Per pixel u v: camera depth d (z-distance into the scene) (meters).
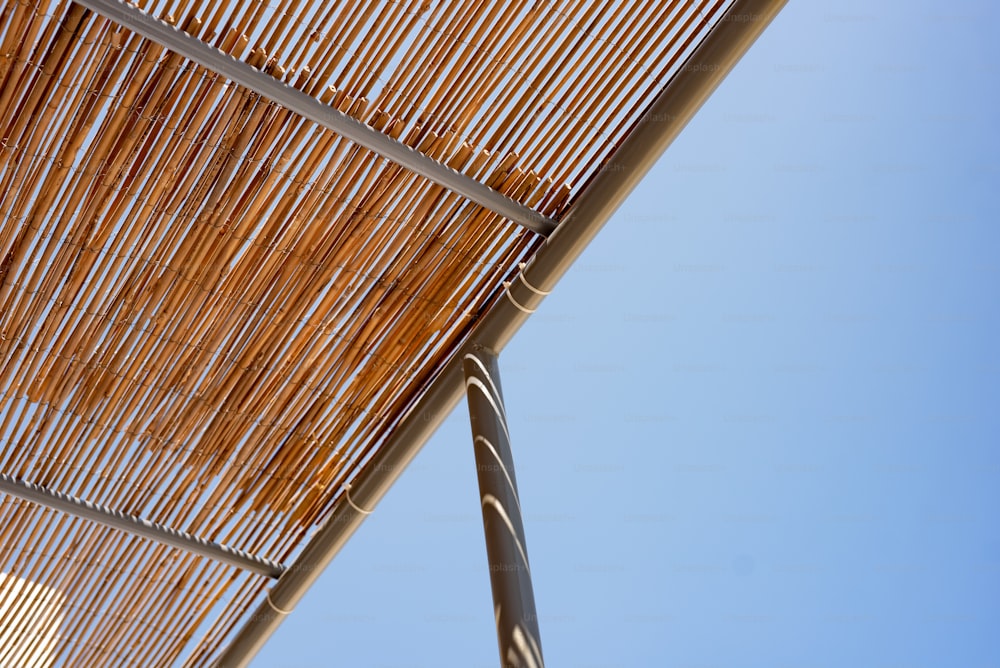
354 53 2.71
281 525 3.62
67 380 3.24
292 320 3.17
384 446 3.34
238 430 3.38
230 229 2.97
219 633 3.85
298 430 3.40
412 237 3.03
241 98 2.75
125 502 3.51
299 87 2.72
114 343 3.17
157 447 3.41
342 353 3.25
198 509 3.55
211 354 3.21
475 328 3.11
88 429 3.35
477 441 2.85
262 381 3.28
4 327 3.11
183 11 2.58
